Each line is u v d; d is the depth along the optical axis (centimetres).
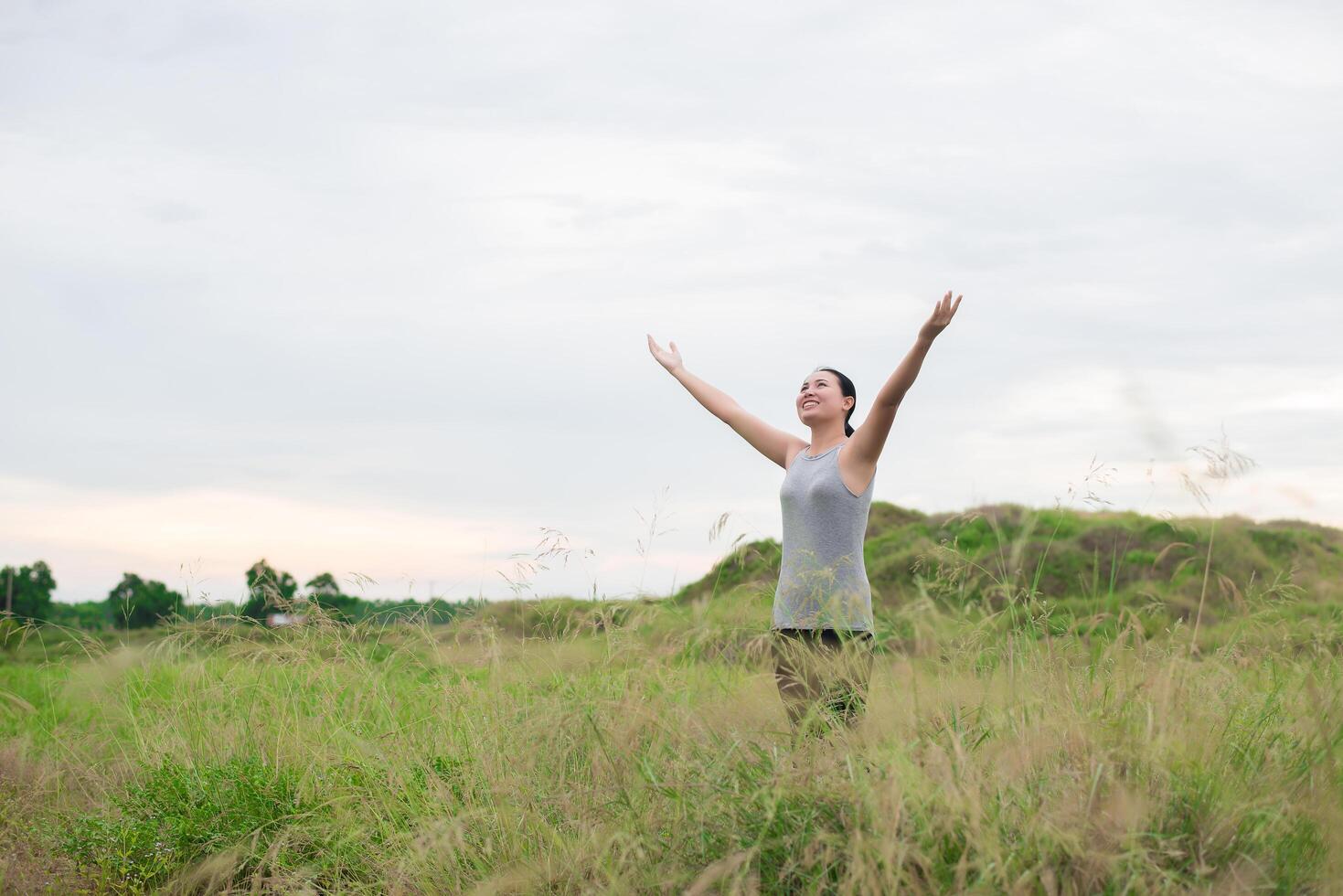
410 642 562
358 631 570
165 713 565
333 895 386
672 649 439
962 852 271
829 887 279
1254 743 339
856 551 431
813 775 309
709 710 396
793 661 389
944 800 273
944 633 377
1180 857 272
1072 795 289
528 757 409
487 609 544
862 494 432
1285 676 386
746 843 303
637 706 380
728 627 436
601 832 344
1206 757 315
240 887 414
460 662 518
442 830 359
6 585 1289
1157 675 345
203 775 474
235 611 607
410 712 507
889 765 294
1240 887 262
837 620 368
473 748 445
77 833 435
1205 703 352
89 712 621
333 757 470
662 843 325
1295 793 303
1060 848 271
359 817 426
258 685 566
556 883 338
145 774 495
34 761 555
